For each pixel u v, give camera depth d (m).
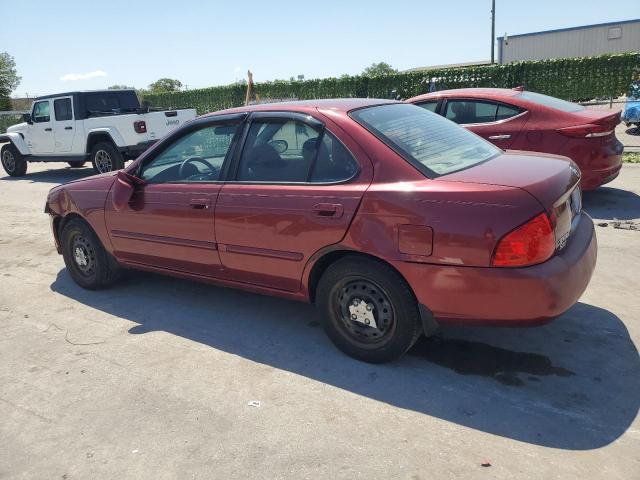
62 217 5.14
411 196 3.08
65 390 3.43
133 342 4.05
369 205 3.20
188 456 2.74
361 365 3.52
